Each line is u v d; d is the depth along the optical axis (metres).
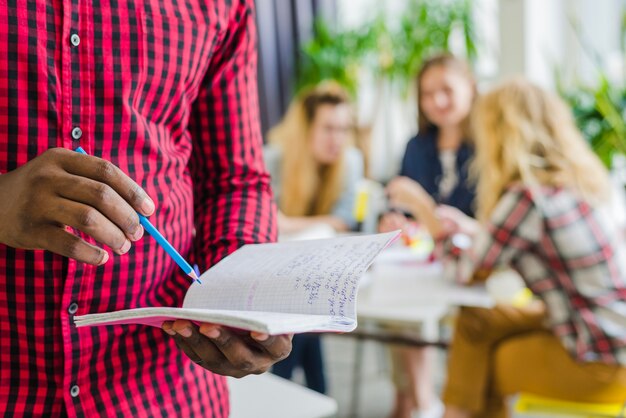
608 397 1.99
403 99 4.38
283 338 0.68
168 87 0.81
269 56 4.59
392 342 2.31
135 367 0.81
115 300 0.78
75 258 0.62
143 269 0.80
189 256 0.89
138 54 0.77
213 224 0.91
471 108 3.09
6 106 0.71
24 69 0.71
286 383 1.40
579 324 2.00
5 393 0.76
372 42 4.40
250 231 0.89
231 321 0.59
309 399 1.31
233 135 0.93
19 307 0.74
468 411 2.21
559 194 2.03
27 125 0.72
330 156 3.17
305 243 0.82
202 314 0.61
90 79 0.74
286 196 3.21
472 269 2.14
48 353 0.75
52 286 0.74
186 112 0.86
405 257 2.52
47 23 0.72
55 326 0.75
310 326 0.61
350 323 0.66
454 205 3.10
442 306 2.14
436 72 3.06
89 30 0.74
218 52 0.90
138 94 0.78
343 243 0.80
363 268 0.71
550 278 2.05
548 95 2.14
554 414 2.00
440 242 2.35
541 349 2.07
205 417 0.89
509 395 2.19
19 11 0.70
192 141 0.94
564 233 2.00
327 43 4.48
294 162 3.18
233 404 1.29
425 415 2.77
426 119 3.22
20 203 0.62
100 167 0.63
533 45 4.00
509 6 3.99
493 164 2.12
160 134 0.82
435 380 3.28
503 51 4.04
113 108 0.75
